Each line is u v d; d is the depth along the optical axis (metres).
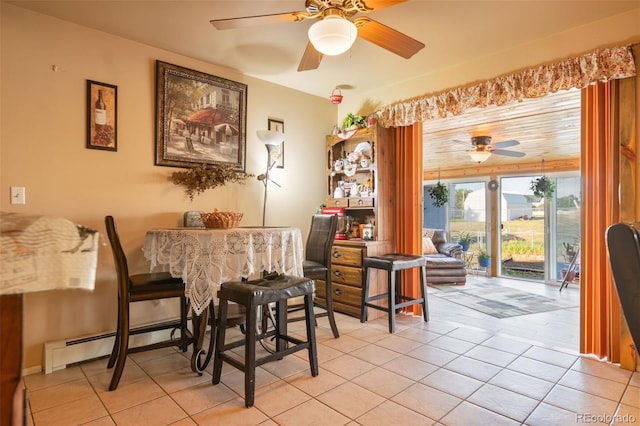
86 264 0.75
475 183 7.07
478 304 4.32
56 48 2.49
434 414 1.82
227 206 3.40
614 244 0.93
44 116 2.44
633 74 2.34
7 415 0.68
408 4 2.32
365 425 1.73
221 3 2.33
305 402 1.94
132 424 1.74
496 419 1.78
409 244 3.73
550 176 6.11
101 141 2.67
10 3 2.31
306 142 4.11
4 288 0.65
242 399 1.98
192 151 3.14
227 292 2.08
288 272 2.50
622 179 2.39
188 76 3.12
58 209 2.48
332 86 3.91
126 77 2.80
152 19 2.52
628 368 2.34
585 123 2.59
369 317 3.56
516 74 2.87
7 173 2.30
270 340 2.93
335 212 3.91
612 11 2.41
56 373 2.33
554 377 2.24
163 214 2.98
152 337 2.88
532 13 2.43
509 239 6.68
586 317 2.59
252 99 3.60
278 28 2.66
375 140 3.73
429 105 3.39
